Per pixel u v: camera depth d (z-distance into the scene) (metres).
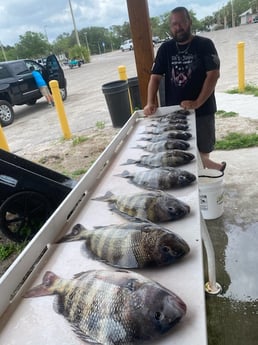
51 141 7.76
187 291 1.09
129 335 0.94
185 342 0.92
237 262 2.75
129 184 2.00
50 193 3.48
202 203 3.24
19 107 13.68
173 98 3.42
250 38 26.38
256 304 2.33
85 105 11.59
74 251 1.42
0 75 10.66
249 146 5.04
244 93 8.65
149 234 1.26
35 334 1.04
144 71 4.50
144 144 2.74
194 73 3.16
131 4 4.13
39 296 1.18
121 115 7.62
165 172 1.89
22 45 70.25
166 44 3.28
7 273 1.21
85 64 39.09
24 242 3.52
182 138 2.61
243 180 4.02
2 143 5.37
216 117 6.84
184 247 1.25
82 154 6.36
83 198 1.91
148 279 1.08
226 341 2.09
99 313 0.99
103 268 1.28
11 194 3.38
